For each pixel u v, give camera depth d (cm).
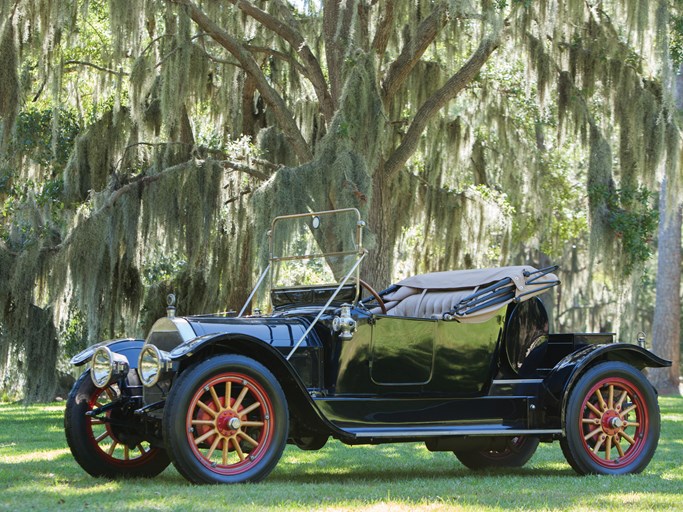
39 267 1317
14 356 1345
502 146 1673
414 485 564
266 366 562
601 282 2914
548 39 1452
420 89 1486
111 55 1448
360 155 1190
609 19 1447
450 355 629
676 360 2595
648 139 1382
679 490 552
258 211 1204
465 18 1309
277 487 526
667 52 1303
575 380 645
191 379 525
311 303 656
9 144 1423
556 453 807
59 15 1291
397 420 605
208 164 1369
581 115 1448
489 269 680
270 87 1406
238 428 537
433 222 1675
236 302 1477
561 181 2138
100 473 602
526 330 661
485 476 636
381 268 1339
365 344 599
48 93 1653
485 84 1633
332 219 754
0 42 1261
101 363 584
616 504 485
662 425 1136
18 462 695
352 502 472
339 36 1326
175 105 1322
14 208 1423
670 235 2602
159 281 1664
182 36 1327
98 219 1311
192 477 525
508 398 642
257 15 1380
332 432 565
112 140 1447
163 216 1357
